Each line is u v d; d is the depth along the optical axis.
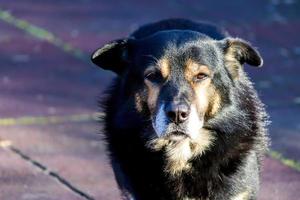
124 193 9.88
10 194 11.38
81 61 17.66
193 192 9.66
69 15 21.36
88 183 11.72
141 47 9.56
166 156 9.59
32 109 14.72
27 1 22.94
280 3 22.22
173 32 9.55
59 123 14.04
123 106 9.64
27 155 12.71
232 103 9.55
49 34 19.75
